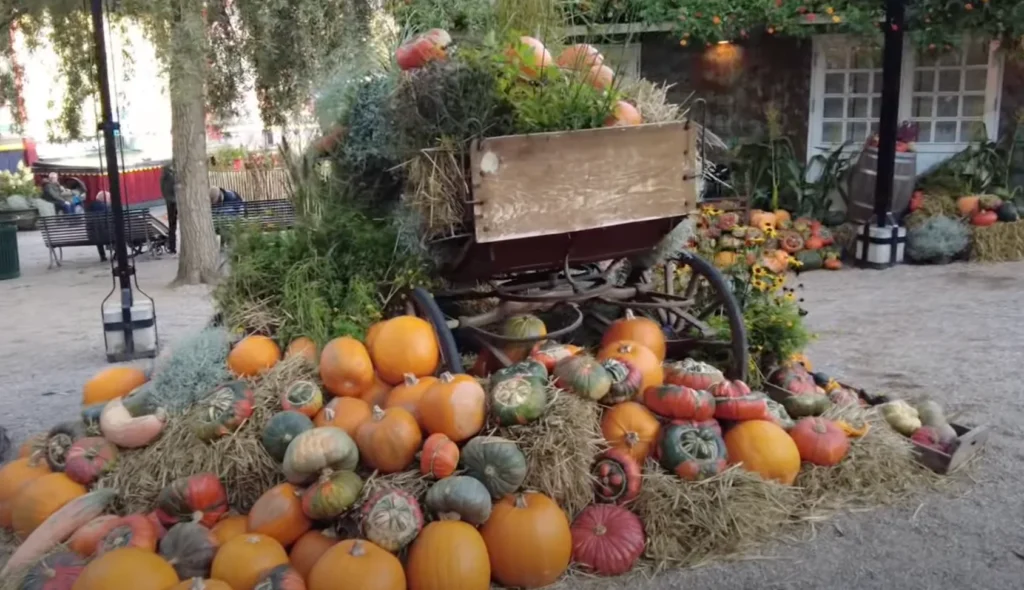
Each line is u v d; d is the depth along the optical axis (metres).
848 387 4.83
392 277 4.18
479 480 3.35
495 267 4.05
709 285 4.89
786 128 11.35
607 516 3.49
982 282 8.94
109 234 13.67
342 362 3.76
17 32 11.81
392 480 3.39
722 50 11.30
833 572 3.33
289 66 8.97
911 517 3.75
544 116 3.83
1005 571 3.30
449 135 3.76
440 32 4.13
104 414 3.84
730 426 3.92
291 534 3.32
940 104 11.02
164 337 7.78
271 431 3.54
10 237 12.42
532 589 3.29
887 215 9.96
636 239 4.25
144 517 3.38
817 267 10.08
